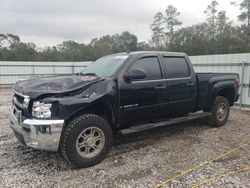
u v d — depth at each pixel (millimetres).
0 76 20125
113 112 3838
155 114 4441
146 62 4309
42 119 3225
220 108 5695
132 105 4023
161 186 2996
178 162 3713
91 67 4816
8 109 8547
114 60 4367
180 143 4574
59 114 3275
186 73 4918
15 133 3648
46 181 3146
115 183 3094
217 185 3004
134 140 4750
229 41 35625
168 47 40031
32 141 3262
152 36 48156
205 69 9891
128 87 3938
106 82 3725
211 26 41750
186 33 40688
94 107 3717
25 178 3227
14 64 20453
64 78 3809
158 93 4348
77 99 3398
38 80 3820
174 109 4719
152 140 4754
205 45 36500
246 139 4832
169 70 4621
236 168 3486
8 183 3090
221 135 5086
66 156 3406
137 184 3061
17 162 3744
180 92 4730
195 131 5363
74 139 3391
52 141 3242
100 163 3689
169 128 5586
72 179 3201
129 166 3582
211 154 4023
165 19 47031
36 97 3236
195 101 5086
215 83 5469
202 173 3336
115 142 4629
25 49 44281
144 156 3951
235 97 6047
